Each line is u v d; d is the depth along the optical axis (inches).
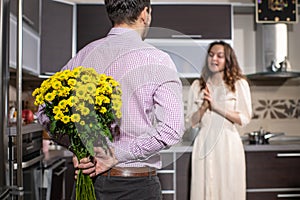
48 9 163.5
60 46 168.2
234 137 142.9
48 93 53.8
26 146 118.3
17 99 96.3
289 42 193.6
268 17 182.9
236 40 192.4
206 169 136.9
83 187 57.3
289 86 192.9
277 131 192.2
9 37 111.2
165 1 186.2
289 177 163.9
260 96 192.4
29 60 145.8
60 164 151.3
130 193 58.5
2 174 106.2
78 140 55.5
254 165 163.3
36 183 124.4
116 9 62.4
